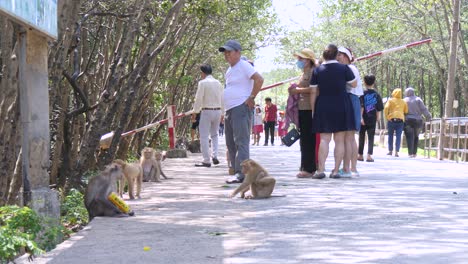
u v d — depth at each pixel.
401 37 55.78
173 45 21.12
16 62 9.38
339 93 13.80
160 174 15.95
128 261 6.47
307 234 7.66
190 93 41.09
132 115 21.27
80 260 6.57
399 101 24.42
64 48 10.43
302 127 14.49
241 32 37.00
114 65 15.48
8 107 9.48
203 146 18.78
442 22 51.41
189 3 19.30
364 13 44.00
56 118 14.97
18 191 9.80
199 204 10.48
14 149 9.65
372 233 7.66
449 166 18.69
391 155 24.75
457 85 64.94
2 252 6.26
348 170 14.57
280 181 13.71
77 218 10.09
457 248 6.80
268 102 33.66
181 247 7.08
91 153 12.91
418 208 9.63
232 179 13.57
